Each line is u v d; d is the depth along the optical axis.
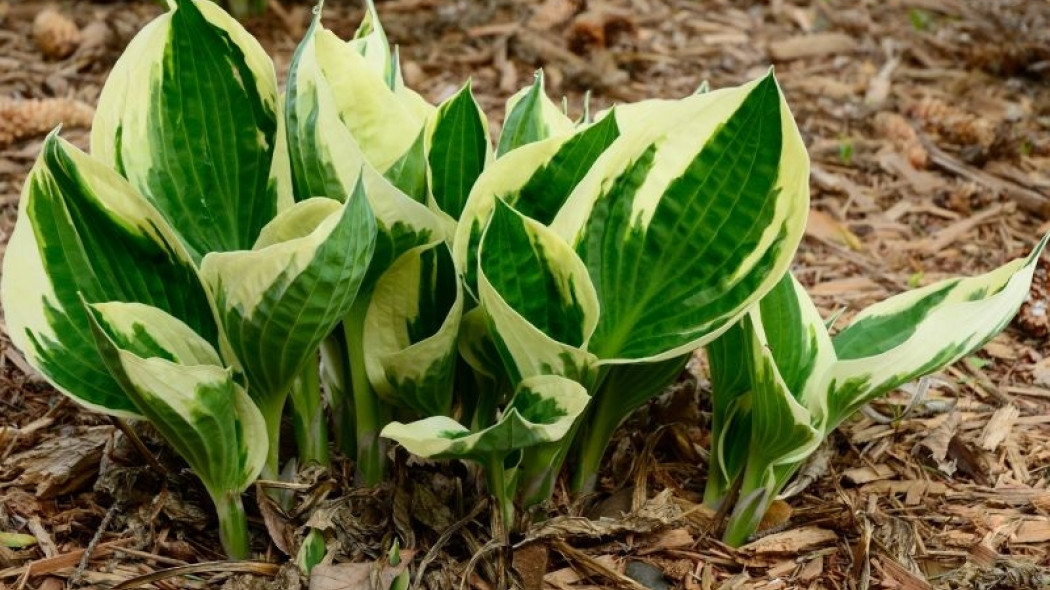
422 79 2.20
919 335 1.23
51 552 1.29
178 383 1.18
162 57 1.24
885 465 1.42
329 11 2.49
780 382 1.22
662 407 1.41
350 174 1.21
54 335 1.22
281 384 1.24
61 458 1.35
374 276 1.24
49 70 2.11
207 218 1.25
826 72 2.36
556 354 1.19
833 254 1.74
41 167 1.21
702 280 1.21
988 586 1.31
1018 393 1.52
